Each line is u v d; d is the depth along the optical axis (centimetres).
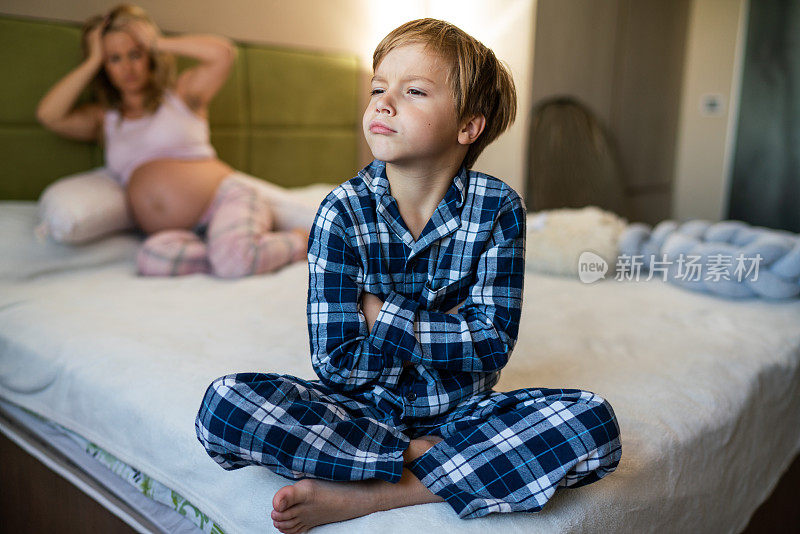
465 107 86
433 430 90
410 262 90
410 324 84
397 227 89
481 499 81
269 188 229
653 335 146
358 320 86
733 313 163
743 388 123
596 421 83
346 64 284
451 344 85
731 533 119
